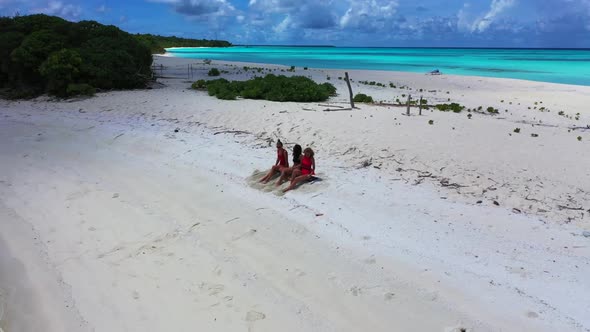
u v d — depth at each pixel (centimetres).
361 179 941
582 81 3422
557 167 962
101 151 1213
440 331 497
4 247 704
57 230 759
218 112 1573
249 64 4522
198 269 630
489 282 582
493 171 945
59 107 1777
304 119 1423
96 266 643
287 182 945
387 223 750
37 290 590
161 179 991
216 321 520
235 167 1048
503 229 716
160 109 1659
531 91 2514
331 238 710
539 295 553
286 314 531
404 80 3083
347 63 5697
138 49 2375
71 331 513
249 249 683
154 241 714
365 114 1510
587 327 494
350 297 562
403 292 569
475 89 2598
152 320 526
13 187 953
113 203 866
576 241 673
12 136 1373
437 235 705
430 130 1280
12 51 2009
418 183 909
